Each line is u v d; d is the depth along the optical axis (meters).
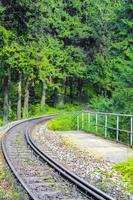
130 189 12.19
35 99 81.25
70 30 82.31
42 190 11.84
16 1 34.59
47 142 24.72
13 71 62.47
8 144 23.27
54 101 80.25
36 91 82.00
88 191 11.40
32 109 73.69
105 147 21.02
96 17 80.69
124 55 36.69
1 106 68.88
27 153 19.66
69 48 80.62
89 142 23.39
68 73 81.12
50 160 16.95
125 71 30.52
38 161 17.27
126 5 37.69
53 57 78.19
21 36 39.75
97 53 79.94
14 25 36.50
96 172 14.85
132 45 37.38
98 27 79.12
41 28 40.38
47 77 80.00
